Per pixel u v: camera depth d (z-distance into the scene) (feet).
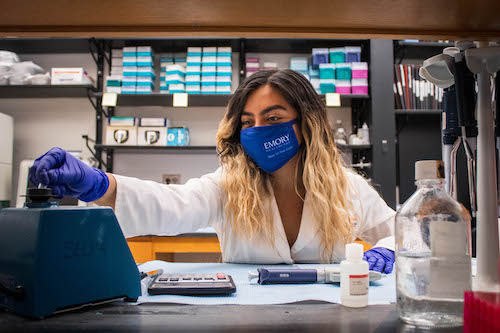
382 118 10.71
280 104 4.40
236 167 4.80
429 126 11.35
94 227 2.19
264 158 4.43
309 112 4.56
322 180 4.61
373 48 10.84
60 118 12.43
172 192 4.19
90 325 1.86
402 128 11.33
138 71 11.33
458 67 2.46
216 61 11.38
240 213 4.54
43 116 12.44
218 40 11.61
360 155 11.69
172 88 11.18
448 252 1.90
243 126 4.66
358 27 2.37
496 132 2.52
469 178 2.51
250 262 4.74
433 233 1.94
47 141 12.37
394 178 10.59
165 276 2.85
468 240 1.93
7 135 11.27
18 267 2.03
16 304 2.03
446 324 1.84
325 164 4.65
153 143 11.26
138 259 8.75
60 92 11.85
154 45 11.99
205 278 2.79
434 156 11.30
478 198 2.29
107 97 10.73
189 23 2.31
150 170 12.22
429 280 1.90
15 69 11.28
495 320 1.43
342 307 2.23
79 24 2.33
